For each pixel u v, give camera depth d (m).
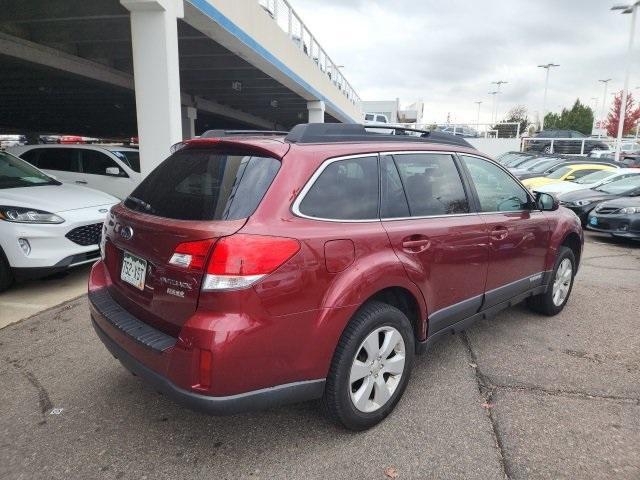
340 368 2.61
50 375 3.50
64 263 5.29
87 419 2.97
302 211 2.51
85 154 9.40
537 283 4.40
